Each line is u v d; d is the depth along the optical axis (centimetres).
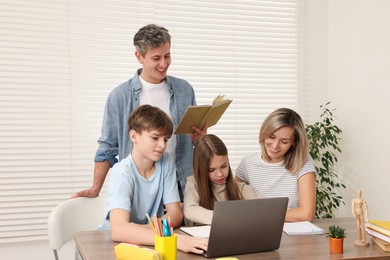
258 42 376
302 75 386
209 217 198
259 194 224
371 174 340
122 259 150
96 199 241
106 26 340
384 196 326
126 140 248
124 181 192
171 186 207
